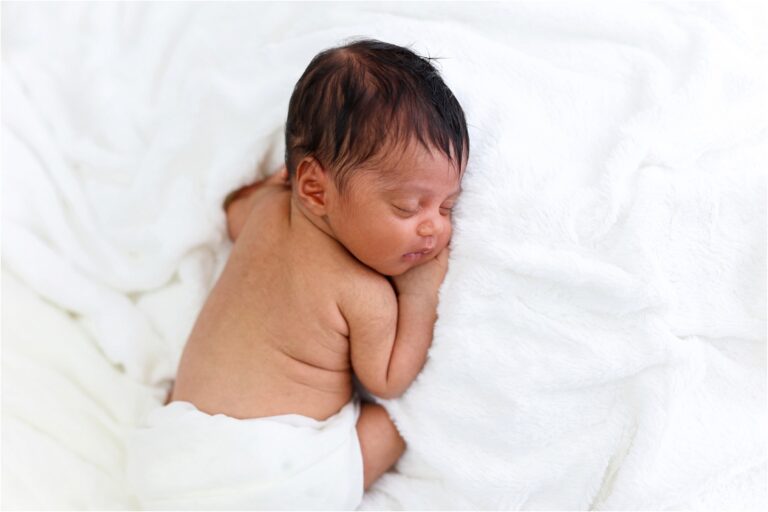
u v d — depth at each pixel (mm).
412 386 1112
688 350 1021
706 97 1067
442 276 1072
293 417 1087
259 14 1307
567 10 1137
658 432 1019
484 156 1053
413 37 1132
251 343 1090
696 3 1164
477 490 1076
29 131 1334
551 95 1085
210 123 1271
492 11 1150
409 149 939
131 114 1363
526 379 1036
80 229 1325
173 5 1392
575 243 1025
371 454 1130
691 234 1035
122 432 1209
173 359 1273
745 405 1051
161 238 1278
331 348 1081
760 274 1033
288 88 1196
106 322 1272
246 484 1047
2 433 1158
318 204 1024
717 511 1027
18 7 1425
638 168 1064
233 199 1272
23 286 1281
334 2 1224
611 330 1033
